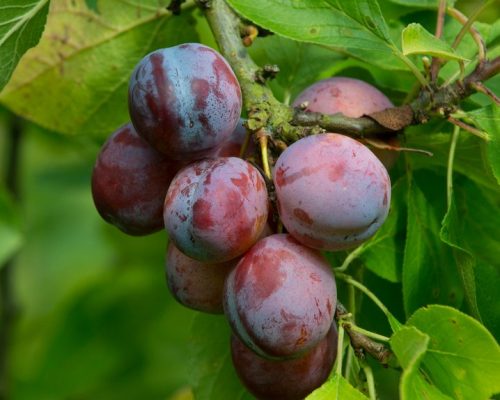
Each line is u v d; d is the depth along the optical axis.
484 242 0.88
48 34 0.93
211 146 0.79
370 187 0.77
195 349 0.89
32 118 0.95
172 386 1.22
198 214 0.77
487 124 0.82
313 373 0.80
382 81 0.92
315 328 0.77
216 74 0.79
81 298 1.23
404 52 0.79
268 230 0.80
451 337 0.76
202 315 0.89
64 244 1.75
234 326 0.78
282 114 0.81
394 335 0.76
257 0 0.83
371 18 0.82
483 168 0.86
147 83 0.78
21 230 1.05
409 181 0.86
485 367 0.76
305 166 0.77
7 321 1.18
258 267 0.77
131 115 0.79
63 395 1.24
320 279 0.78
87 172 1.40
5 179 1.20
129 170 0.81
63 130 0.96
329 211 0.77
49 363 1.24
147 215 0.82
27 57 0.94
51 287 1.72
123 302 1.24
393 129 0.82
